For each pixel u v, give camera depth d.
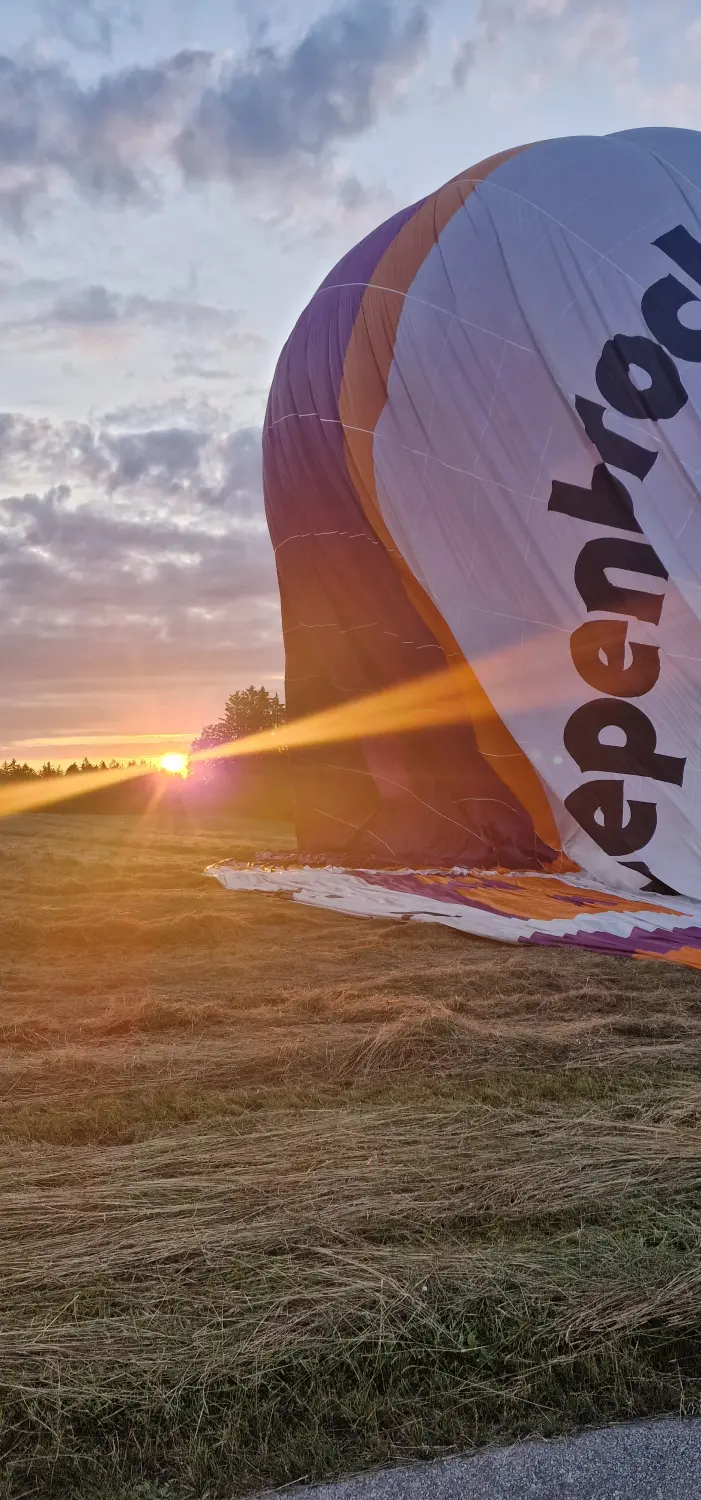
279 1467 2.60
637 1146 4.44
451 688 13.62
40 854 20.95
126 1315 3.16
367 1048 6.00
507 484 12.60
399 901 11.49
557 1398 2.82
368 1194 3.99
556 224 12.70
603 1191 3.98
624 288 12.32
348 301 14.30
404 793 14.23
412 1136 4.62
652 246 12.45
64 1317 3.16
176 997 7.56
